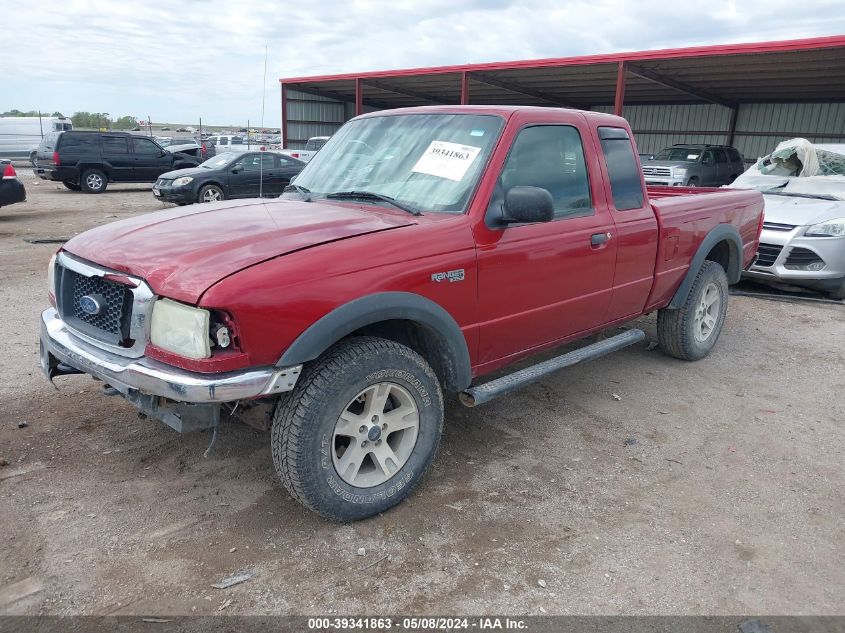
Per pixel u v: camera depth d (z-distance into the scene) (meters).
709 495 3.46
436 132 3.78
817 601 2.67
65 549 2.83
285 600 2.59
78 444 3.74
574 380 5.04
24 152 34.44
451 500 3.33
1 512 3.07
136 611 2.50
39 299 6.83
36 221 13.21
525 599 2.63
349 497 2.99
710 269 5.27
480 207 3.35
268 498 3.28
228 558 2.82
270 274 2.64
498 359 3.70
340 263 2.82
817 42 15.39
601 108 30.56
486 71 22.44
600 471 3.68
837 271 7.48
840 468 3.78
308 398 2.78
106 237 3.19
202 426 2.81
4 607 2.49
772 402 4.73
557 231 3.74
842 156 9.16
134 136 20.31
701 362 5.54
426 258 3.09
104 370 2.79
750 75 20.42
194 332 2.54
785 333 6.45
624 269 4.32
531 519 3.19
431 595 2.64
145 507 3.16
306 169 4.30
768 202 8.30
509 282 3.50
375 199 3.59
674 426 4.29
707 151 20.48
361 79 26.20
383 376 2.99
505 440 4.03
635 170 4.47
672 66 19.52
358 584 2.69
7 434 3.82
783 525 3.21
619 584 2.74
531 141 3.67
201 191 15.67
